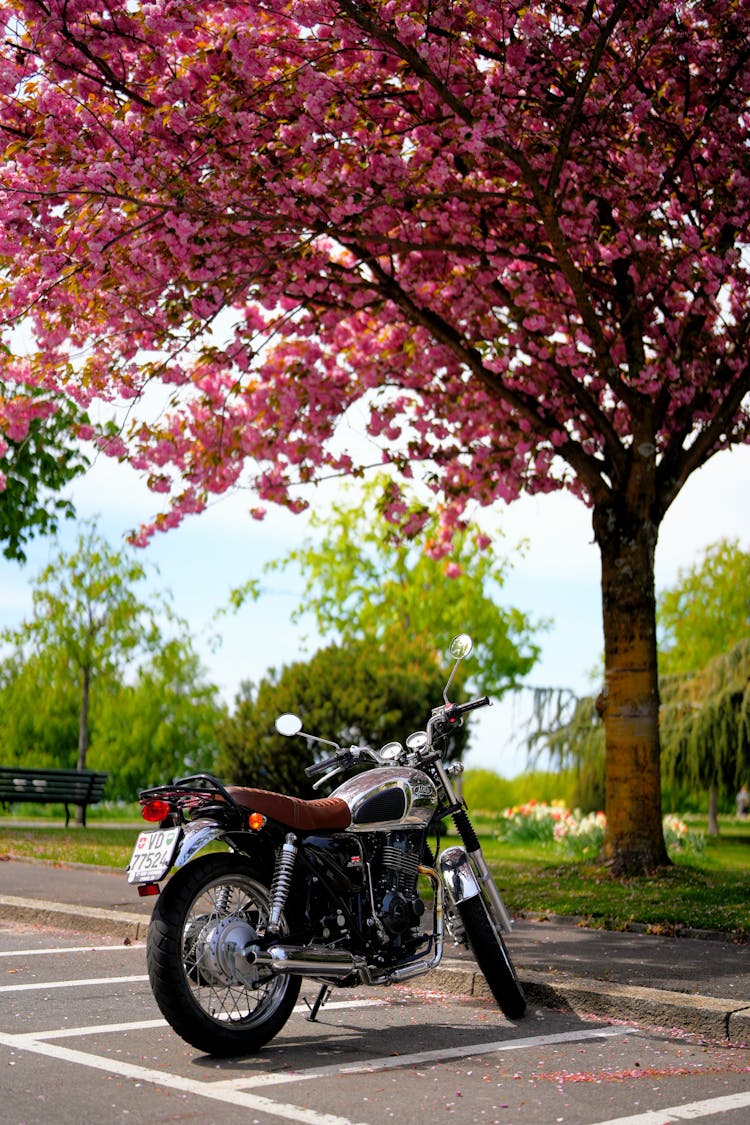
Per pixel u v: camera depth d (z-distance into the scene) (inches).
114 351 444.1
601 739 867.4
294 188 404.2
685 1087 192.4
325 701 755.4
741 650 847.7
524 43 417.1
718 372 489.1
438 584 1354.6
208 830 205.3
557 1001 252.5
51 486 706.8
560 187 441.7
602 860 467.8
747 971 276.5
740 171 449.1
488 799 1349.7
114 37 366.0
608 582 471.2
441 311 516.4
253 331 512.7
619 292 475.8
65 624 1158.3
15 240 380.2
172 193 378.3
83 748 1165.7
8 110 381.1
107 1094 179.9
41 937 338.3
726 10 440.8
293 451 535.5
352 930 222.4
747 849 781.9
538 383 494.3
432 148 438.3
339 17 380.5
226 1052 205.3
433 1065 203.5
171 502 525.0
